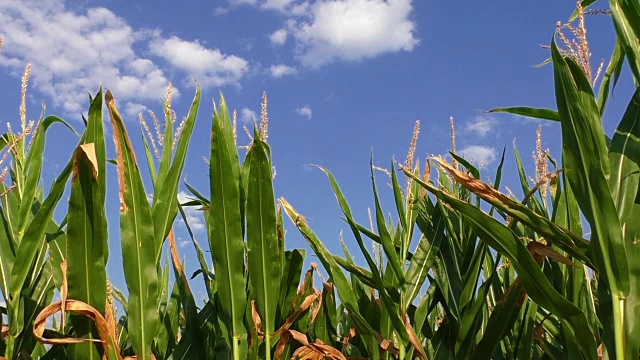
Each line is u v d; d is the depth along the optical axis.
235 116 2.17
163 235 1.86
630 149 1.70
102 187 1.73
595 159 1.67
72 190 1.72
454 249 2.19
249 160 2.06
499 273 2.46
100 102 1.73
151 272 1.80
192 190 2.33
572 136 1.70
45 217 1.83
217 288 1.94
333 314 2.35
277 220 2.13
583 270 1.94
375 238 2.26
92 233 1.73
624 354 1.64
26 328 1.94
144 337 1.78
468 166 2.12
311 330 2.37
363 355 2.33
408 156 2.23
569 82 1.69
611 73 1.86
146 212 1.80
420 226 2.29
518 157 2.32
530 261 1.74
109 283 1.99
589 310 1.99
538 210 2.14
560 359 2.14
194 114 1.89
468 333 2.03
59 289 1.84
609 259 1.65
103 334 1.75
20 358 2.01
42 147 2.00
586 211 1.70
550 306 1.75
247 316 2.02
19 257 1.84
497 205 1.82
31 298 1.98
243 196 2.04
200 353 2.15
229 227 1.93
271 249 1.97
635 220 1.67
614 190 1.69
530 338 2.09
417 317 2.14
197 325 2.18
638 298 1.64
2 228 1.94
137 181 1.79
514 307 1.94
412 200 2.21
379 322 2.26
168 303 2.31
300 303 2.17
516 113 1.99
